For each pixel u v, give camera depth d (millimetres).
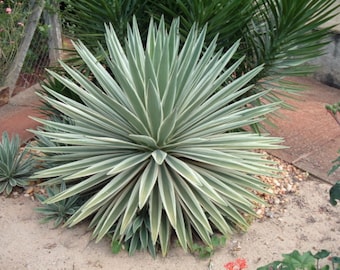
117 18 3428
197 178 2447
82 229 2861
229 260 2658
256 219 2986
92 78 3795
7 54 4430
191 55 2885
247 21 3375
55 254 2672
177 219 2588
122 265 2609
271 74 3486
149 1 3504
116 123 2750
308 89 4578
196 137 2797
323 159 3652
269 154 3721
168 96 2572
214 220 2670
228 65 3582
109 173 2424
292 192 3266
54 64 4910
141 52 2908
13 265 2598
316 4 3057
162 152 2637
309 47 3279
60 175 2768
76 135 2764
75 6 3488
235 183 2766
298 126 4148
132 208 2521
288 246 2768
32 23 4523
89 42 3619
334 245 2775
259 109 2867
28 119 4254
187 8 3432
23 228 2861
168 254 2689
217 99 2904
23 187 3211
